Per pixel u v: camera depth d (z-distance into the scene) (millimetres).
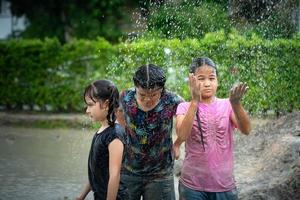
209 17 10836
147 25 11750
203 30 11148
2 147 10336
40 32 19000
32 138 11148
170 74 11406
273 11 10648
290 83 11250
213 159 4531
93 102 4262
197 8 10812
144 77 4438
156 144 4621
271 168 6477
